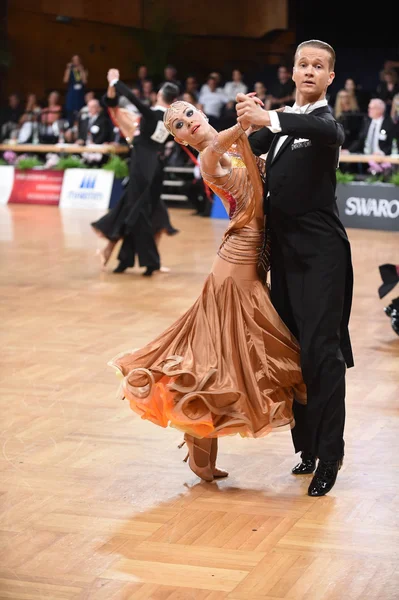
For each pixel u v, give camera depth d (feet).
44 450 15.67
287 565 11.52
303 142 13.26
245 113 12.53
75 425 16.97
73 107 63.16
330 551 11.91
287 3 68.64
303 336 13.57
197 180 50.44
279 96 54.65
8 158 57.88
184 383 13.20
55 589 10.92
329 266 13.50
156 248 32.68
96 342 23.16
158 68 68.23
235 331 13.64
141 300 28.53
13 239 41.70
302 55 13.48
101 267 34.01
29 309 27.12
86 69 70.69
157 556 11.78
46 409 17.87
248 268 13.74
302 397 14.11
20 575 11.27
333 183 13.61
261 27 70.08
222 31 70.64
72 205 54.70
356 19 66.08
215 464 14.55
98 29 70.49
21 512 13.15
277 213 13.51
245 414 13.26
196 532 12.51
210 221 48.80
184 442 14.71
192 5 70.44
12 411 17.75
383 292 23.50
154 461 15.24
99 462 15.16
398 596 10.73
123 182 53.88
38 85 70.38
